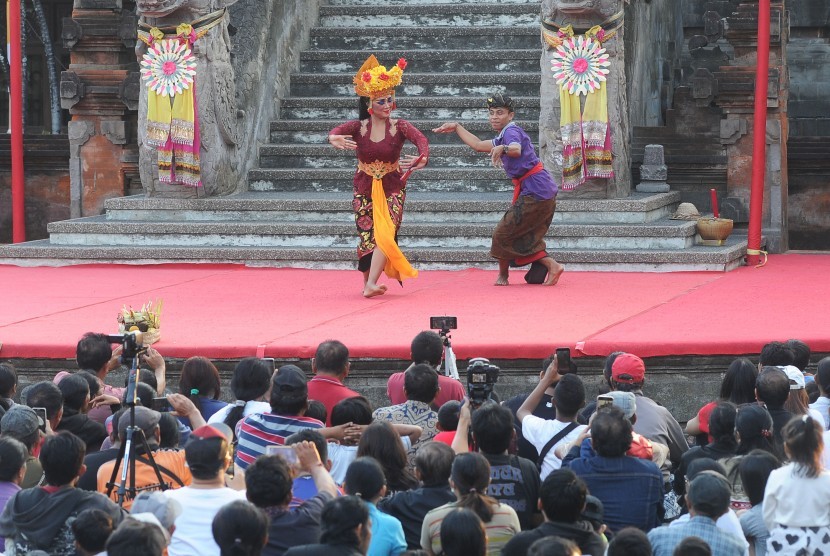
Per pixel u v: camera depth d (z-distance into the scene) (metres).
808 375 10.51
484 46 20.62
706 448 8.34
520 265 14.93
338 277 15.79
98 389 9.54
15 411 8.10
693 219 17.06
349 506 6.28
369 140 14.10
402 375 9.71
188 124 17.36
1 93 25.38
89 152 19.78
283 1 20.11
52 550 6.96
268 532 6.43
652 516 7.66
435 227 16.55
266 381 9.25
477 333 11.91
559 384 8.69
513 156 14.39
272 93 19.73
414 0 21.64
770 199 18.19
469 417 7.99
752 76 18.02
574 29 16.91
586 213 16.69
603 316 12.73
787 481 7.25
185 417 9.16
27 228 20.72
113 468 7.86
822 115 21.88
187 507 6.96
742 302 13.46
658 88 20.92
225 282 15.44
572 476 6.75
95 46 19.52
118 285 15.24
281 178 18.84
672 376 11.52
